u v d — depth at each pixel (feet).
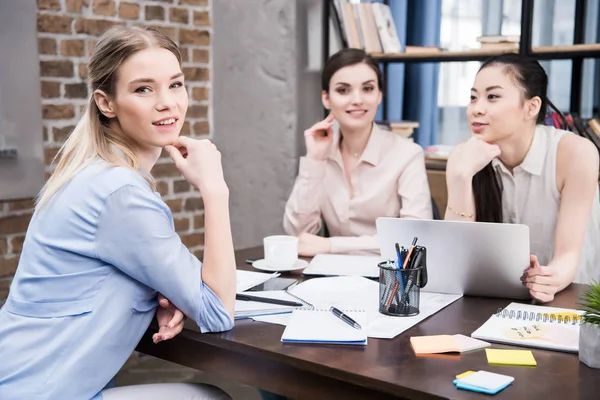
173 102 4.41
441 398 3.26
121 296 4.19
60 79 9.18
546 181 5.97
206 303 4.20
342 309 4.66
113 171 4.20
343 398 3.68
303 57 10.20
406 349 3.92
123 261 4.12
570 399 3.22
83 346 4.07
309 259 6.37
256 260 6.21
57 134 9.22
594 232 6.47
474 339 4.04
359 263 5.98
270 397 6.10
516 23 10.59
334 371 3.63
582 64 9.30
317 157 7.38
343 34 10.36
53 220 4.21
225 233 4.40
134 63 4.29
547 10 10.31
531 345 3.95
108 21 9.55
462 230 4.84
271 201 10.73
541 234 6.17
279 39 10.23
